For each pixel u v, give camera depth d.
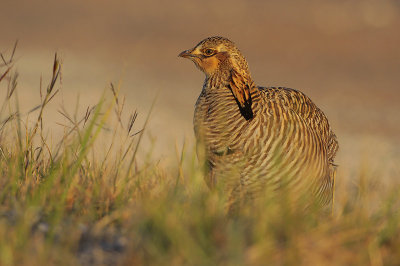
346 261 14.27
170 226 13.95
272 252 13.88
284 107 20.02
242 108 19.89
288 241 14.20
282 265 13.68
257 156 19.56
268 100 20.09
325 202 21.77
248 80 20.94
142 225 14.34
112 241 14.42
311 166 20.09
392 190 17.61
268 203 16.12
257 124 19.56
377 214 16.25
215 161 20.17
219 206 15.96
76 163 17.50
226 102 20.45
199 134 20.58
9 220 14.76
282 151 19.47
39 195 15.85
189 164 18.16
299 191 19.91
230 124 19.92
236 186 19.83
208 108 20.77
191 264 13.27
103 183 17.02
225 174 19.97
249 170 19.67
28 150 19.17
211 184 20.36
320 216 17.92
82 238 14.43
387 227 15.45
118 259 13.65
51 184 16.36
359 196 18.70
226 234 14.24
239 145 19.72
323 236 14.72
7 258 12.95
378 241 15.05
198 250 13.55
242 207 17.42
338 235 14.79
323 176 20.89
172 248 13.62
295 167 19.66
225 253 13.62
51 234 13.86
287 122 19.72
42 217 15.30
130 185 17.67
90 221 15.47
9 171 17.58
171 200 15.63
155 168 18.69
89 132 17.58
